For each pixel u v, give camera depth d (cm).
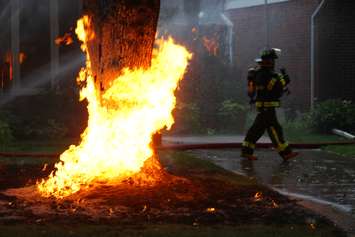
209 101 2648
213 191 1148
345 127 2519
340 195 1229
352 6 2836
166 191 1105
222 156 1836
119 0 1155
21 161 1603
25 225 905
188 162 1572
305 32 2955
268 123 1723
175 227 895
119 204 1041
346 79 2847
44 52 2414
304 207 1074
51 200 1077
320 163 1686
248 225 920
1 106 2316
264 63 1741
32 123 2195
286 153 1720
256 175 1477
